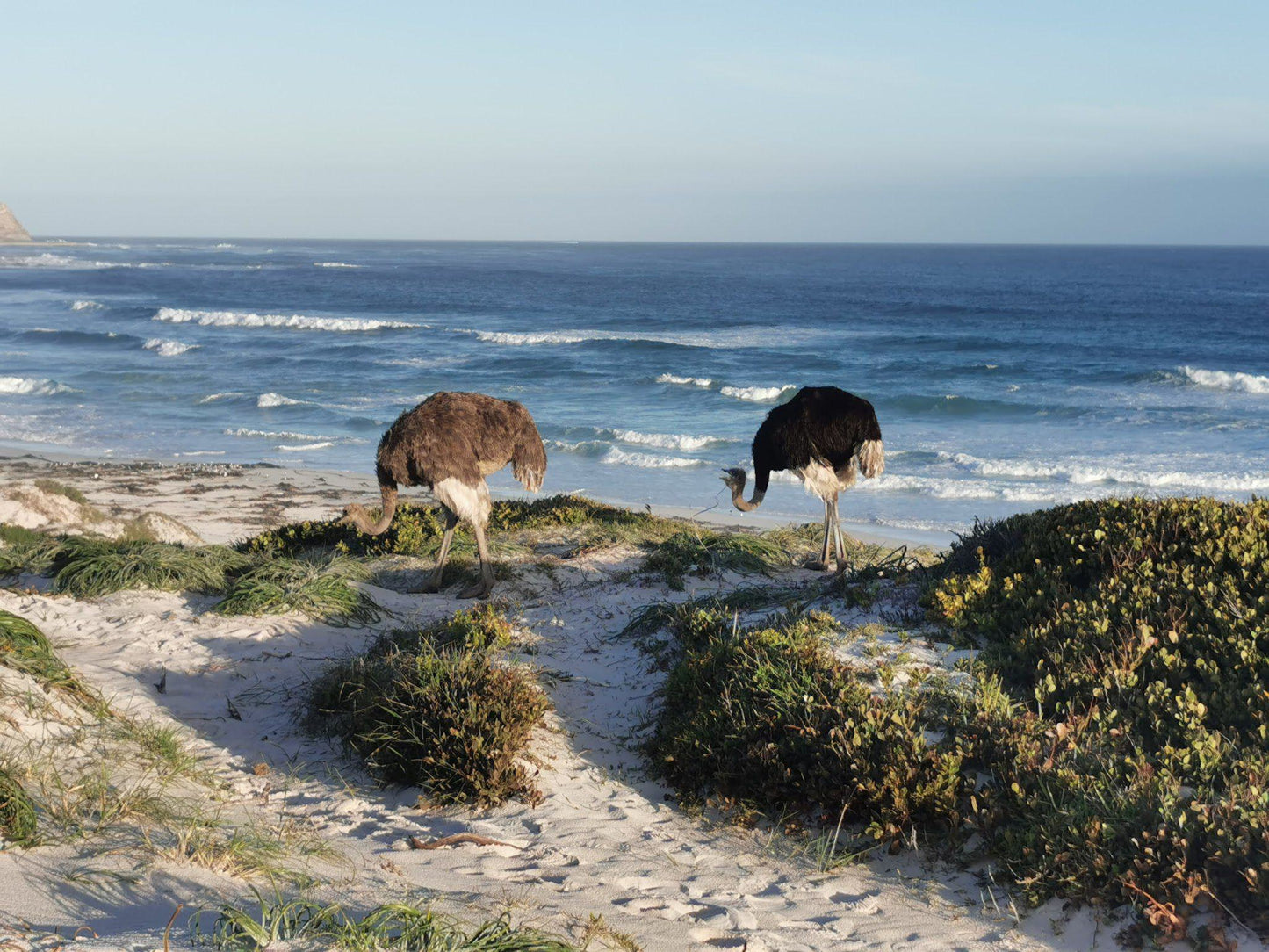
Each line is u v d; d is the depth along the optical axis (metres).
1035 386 40.66
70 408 35.00
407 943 3.51
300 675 8.04
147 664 7.98
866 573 9.52
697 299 95.56
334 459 27.50
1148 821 4.81
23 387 38.03
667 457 27.89
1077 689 6.26
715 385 40.78
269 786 6.01
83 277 113.56
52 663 6.59
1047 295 103.12
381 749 6.19
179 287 100.25
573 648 8.92
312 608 9.45
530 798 5.92
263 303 83.62
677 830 5.68
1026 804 5.16
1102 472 24.23
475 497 10.13
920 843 5.33
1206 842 4.52
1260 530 7.88
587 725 7.24
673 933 4.30
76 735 5.79
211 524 18.56
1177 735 5.68
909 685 6.53
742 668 6.80
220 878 4.19
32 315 67.81
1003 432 31.17
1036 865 4.80
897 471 25.62
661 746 6.52
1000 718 5.90
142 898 3.82
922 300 94.50
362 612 9.66
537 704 6.71
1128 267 187.75
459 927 3.86
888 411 35.84
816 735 5.87
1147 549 7.94
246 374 43.47
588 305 86.62
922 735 5.78
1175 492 22.78
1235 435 29.47
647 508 15.42
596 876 4.89
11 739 5.44
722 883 4.98
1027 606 7.48
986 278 144.12
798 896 4.87
